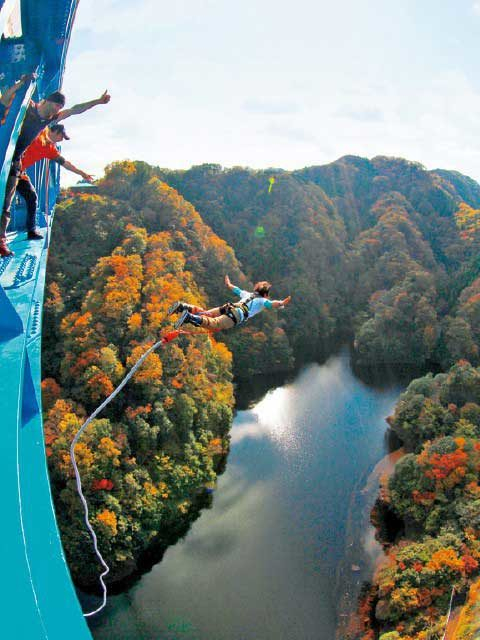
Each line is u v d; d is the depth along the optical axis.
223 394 61.81
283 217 117.50
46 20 11.03
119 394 50.69
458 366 62.53
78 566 37.53
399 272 113.69
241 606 38.19
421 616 34.75
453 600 34.78
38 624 3.88
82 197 79.50
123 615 36.97
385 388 76.94
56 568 5.43
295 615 37.62
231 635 35.91
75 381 52.56
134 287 60.50
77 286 66.75
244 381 76.69
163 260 71.50
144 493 43.28
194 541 44.44
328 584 40.50
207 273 86.25
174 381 53.75
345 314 109.62
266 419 65.75
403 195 144.62
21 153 7.84
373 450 59.28
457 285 102.31
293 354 89.00
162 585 39.66
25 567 4.21
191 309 8.13
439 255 127.19
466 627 30.39
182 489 47.28
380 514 48.41
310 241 113.44
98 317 57.06
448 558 37.06
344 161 158.75
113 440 44.47
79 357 53.28
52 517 6.04
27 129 7.66
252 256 109.50
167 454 49.00
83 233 75.38
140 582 39.91
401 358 88.00
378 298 105.69
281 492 51.09
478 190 179.50
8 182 7.86
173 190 90.50
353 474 54.56
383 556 43.38
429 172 154.75
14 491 4.71
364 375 81.69
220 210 115.81
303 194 125.12
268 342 82.81
